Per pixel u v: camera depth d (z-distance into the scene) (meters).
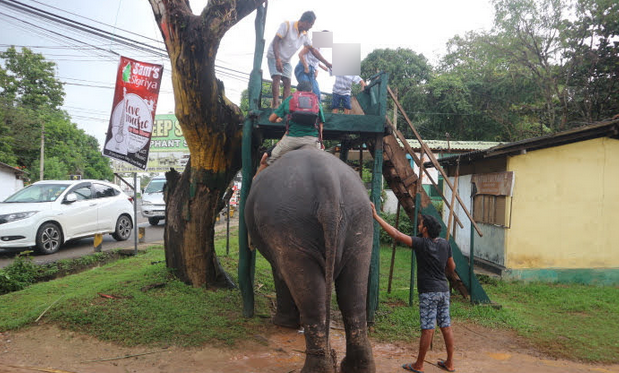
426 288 3.98
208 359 4.01
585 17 15.04
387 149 6.11
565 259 8.53
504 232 8.55
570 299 6.84
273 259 3.11
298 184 2.89
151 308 5.07
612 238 8.59
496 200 9.00
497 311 5.96
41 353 4.05
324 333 2.70
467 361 4.30
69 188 11.27
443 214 12.57
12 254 10.36
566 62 16.55
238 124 5.97
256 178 3.46
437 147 16.56
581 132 8.10
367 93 6.41
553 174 8.52
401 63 24.62
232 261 8.57
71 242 12.17
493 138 22.31
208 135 5.62
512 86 20.53
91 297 5.35
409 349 4.59
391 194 16.78
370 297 5.23
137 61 6.73
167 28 4.93
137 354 4.05
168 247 6.43
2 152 27.39
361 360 2.90
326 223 2.71
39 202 10.54
